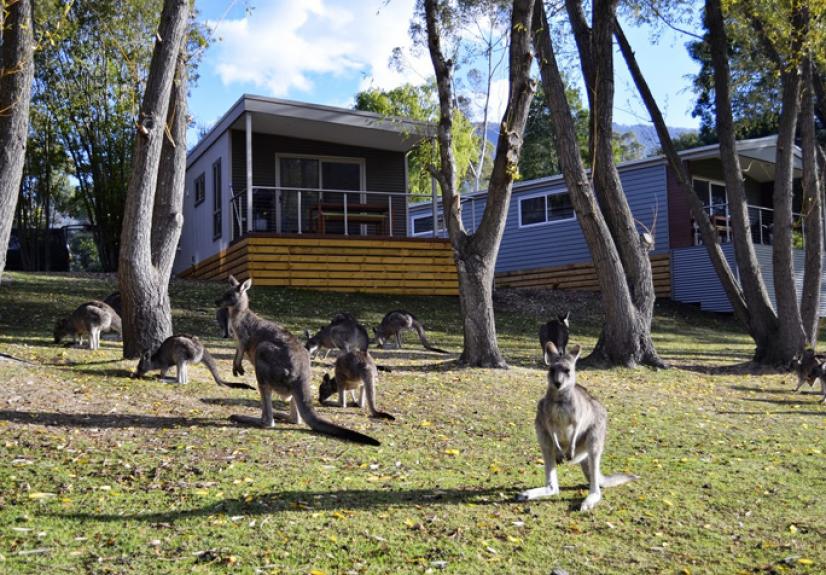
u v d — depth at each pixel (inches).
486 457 302.7
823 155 728.3
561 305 927.7
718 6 625.9
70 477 242.2
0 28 332.2
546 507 245.0
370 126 836.6
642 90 663.1
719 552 215.9
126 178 1005.8
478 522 228.1
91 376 389.7
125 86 932.0
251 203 796.0
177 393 371.9
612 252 551.8
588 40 605.6
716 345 768.3
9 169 354.9
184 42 459.5
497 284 1137.4
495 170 499.8
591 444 247.3
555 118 547.8
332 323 520.4
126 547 195.8
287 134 884.0
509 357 586.9
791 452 329.1
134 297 437.4
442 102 517.7
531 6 492.4
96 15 796.6
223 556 193.3
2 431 281.0
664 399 443.8
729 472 294.7
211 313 674.8
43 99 990.4
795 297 598.9
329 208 886.4
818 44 586.9
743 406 436.1
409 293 850.8
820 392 494.6
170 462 263.0
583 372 525.7
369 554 201.2
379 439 318.0
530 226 1141.7
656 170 1047.0
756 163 1046.4
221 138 898.7
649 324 568.1
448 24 573.0
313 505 233.0
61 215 1393.9
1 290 690.8
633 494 262.5
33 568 180.5
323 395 379.2
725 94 630.5
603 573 199.0
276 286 799.7
